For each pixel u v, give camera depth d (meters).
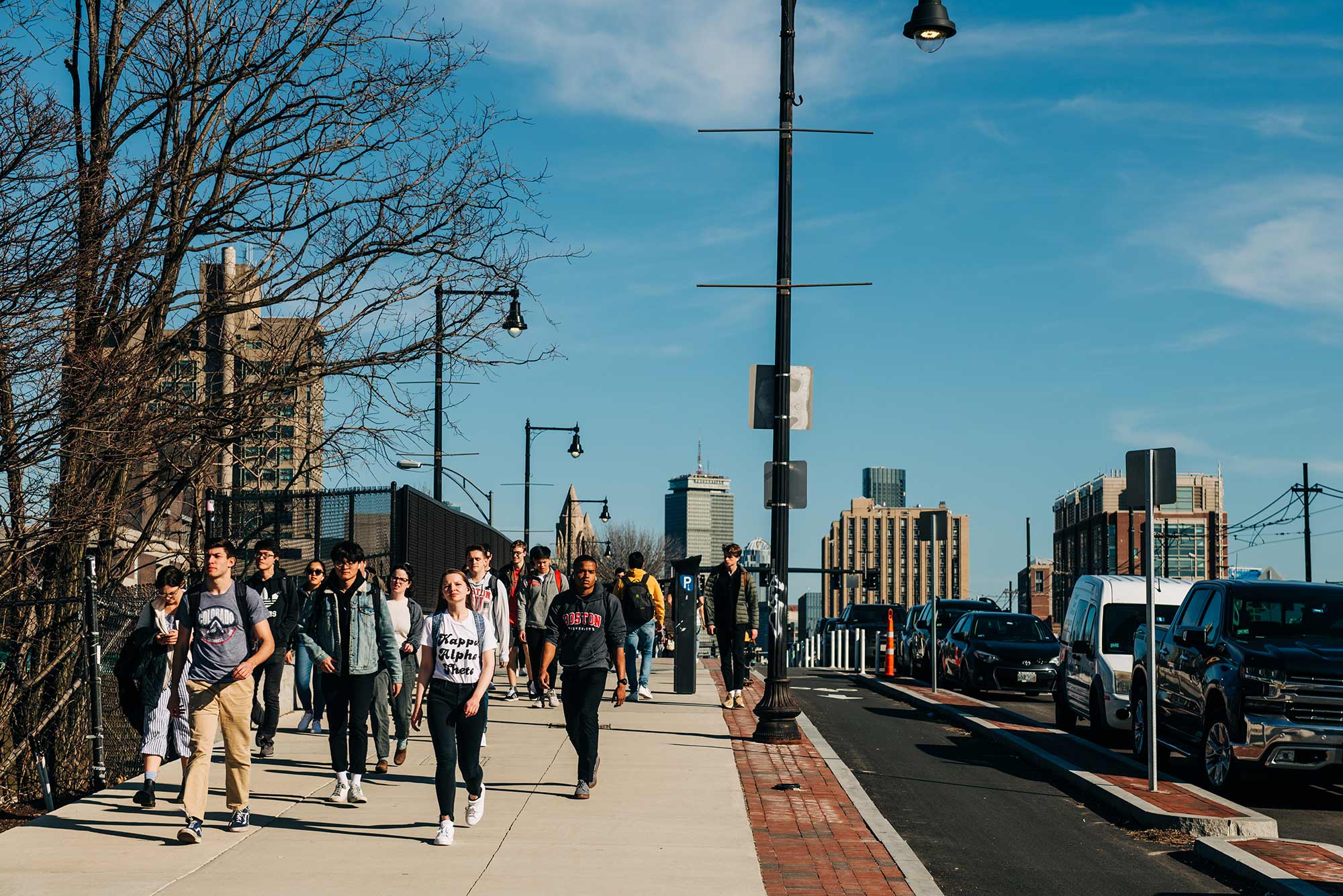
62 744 12.64
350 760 10.95
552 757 13.88
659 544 102.94
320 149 13.41
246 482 15.92
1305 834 11.13
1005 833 10.80
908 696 23.72
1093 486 145.50
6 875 8.23
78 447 11.76
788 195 15.83
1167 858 9.91
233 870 8.42
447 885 8.09
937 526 24.78
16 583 12.62
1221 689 12.80
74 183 11.26
